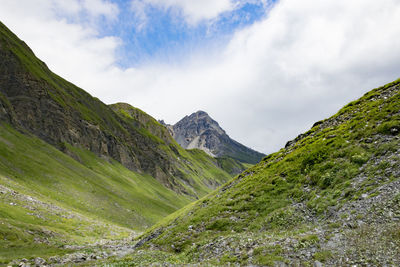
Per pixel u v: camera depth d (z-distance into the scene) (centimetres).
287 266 1589
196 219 3569
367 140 3072
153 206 14462
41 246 3881
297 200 2886
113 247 4231
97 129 19475
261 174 4041
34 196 7331
